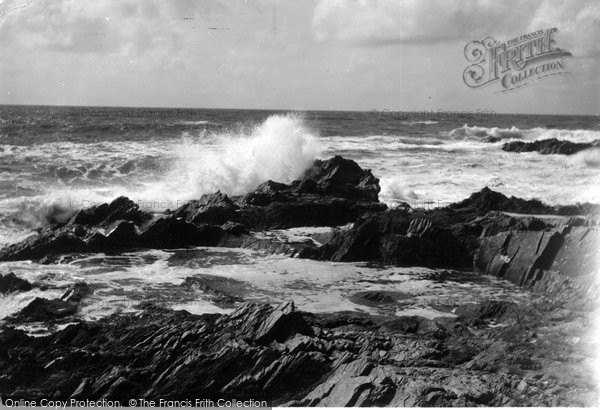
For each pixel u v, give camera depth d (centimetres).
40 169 2336
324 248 1388
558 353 827
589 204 1834
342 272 1286
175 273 1248
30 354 794
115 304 1045
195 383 737
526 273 1228
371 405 673
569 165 3002
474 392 689
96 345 832
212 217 1592
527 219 1449
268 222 1631
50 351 806
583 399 684
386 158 3102
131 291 1123
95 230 1452
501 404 674
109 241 1412
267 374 748
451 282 1243
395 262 1351
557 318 980
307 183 1867
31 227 1611
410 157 3172
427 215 1600
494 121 7050
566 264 1225
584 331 901
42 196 1778
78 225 1468
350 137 4328
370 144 3806
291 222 1642
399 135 4706
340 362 768
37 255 1347
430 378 729
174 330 834
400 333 920
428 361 799
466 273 1306
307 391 734
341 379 723
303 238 1523
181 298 1095
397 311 1060
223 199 1683
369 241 1392
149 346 807
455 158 3180
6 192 1962
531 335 894
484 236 1420
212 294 1118
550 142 3512
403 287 1202
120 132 3884
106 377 741
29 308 983
